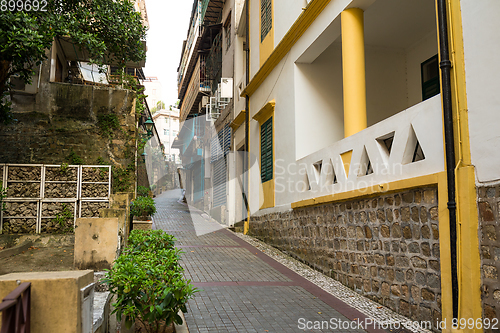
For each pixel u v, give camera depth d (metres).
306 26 9.00
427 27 9.02
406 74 10.02
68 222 10.28
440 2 4.80
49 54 11.61
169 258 4.31
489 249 4.00
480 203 4.14
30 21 7.79
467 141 4.37
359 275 6.47
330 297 6.18
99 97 11.90
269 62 11.06
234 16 15.71
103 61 12.43
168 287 3.65
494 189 3.98
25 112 11.30
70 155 11.42
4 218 9.80
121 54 11.85
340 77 9.93
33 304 2.46
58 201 10.30
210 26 18.52
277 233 10.27
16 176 10.14
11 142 11.09
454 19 4.64
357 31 7.41
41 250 8.14
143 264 3.85
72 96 11.73
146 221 9.13
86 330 2.75
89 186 10.69
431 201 4.87
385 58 9.95
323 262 7.79
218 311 5.33
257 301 5.84
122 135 11.89
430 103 4.93
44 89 11.52
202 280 6.98
